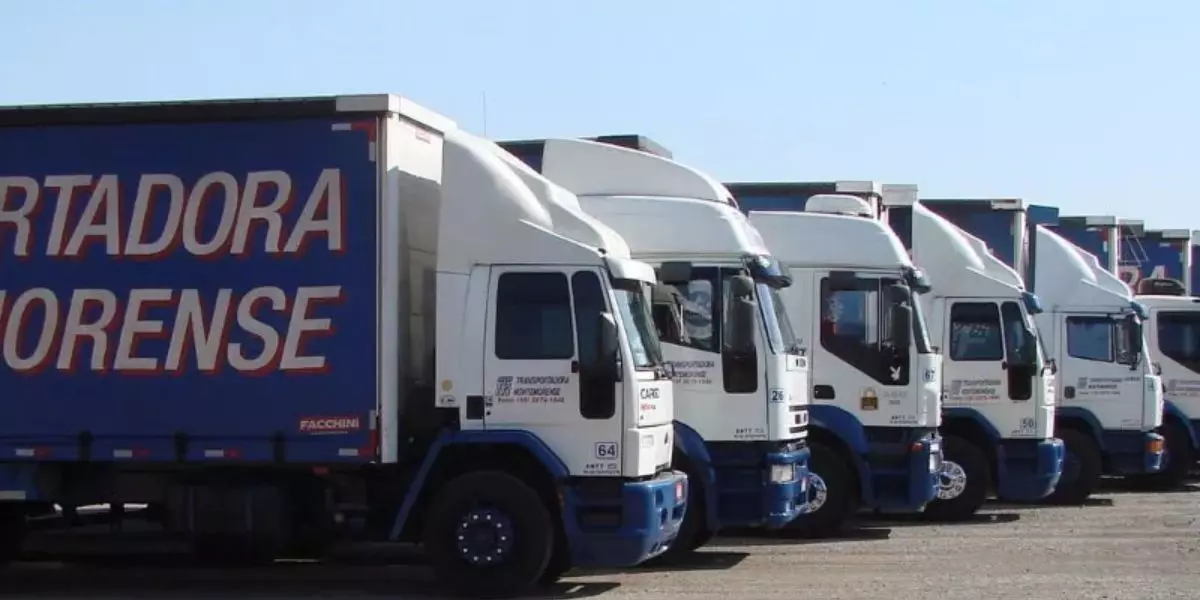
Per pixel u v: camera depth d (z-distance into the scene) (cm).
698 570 1398
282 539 1240
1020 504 2169
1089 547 1591
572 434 1188
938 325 1936
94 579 1373
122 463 1236
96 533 1412
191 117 1209
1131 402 2173
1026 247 2191
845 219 1686
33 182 1231
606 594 1238
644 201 1453
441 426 1207
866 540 1664
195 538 1262
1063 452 1980
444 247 1216
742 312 1372
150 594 1270
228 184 1207
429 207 1279
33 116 1228
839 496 1664
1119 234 2769
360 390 1188
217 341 1205
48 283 1227
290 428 1195
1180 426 2472
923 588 1273
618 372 1183
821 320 1670
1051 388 1945
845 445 1666
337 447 1190
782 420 1431
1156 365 2355
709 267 1433
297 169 1199
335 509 1254
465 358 1203
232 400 1202
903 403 1656
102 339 1219
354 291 1191
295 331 1195
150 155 1219
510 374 1197
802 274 1673
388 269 1189
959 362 1925
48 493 1255
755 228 1638
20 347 1229
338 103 1188
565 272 1198
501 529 1195
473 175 1219
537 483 1218
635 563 1187
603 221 1451
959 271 1933
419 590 1283
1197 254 3097
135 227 1218
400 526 1218
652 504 1189
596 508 1188
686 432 1423
